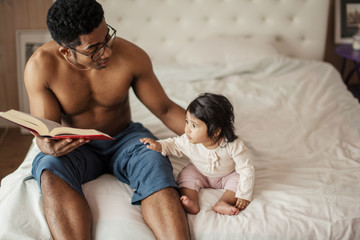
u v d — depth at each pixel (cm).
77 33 100
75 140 108
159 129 165
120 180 129
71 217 103
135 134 137
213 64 266
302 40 300
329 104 196
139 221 109
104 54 107
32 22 269
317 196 117
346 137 164
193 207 112
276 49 277
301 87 220
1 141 256
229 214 112
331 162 140
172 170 123
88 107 128
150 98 134
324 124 176
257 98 205
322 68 257
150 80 132
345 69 319
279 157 147
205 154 123
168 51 299
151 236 104
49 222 103
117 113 136
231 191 120
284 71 249
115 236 103
